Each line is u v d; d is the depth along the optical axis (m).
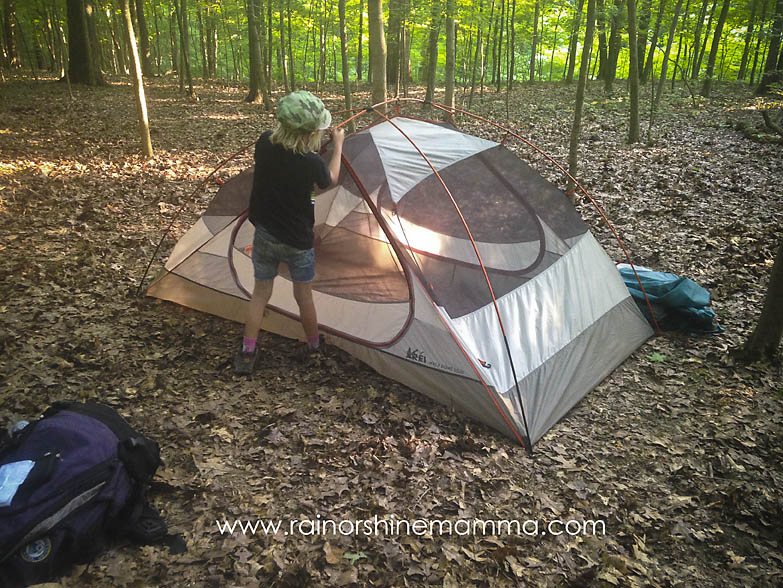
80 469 2.46
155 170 9.26
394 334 4.18
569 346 4.38
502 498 3.22
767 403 4.09
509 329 4.16
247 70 34.75
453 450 3.56
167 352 4.33
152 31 29.88
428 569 2.73
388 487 3.20
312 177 3.70
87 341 4.35
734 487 3.33
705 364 4.62
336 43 27.92
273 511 2.97
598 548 2.93
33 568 2.34
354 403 3.91
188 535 2.78
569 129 13.54
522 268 4.49
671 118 15.01
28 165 8.88
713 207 8.12
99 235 6.46
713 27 22.61
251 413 3.74
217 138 12.04
